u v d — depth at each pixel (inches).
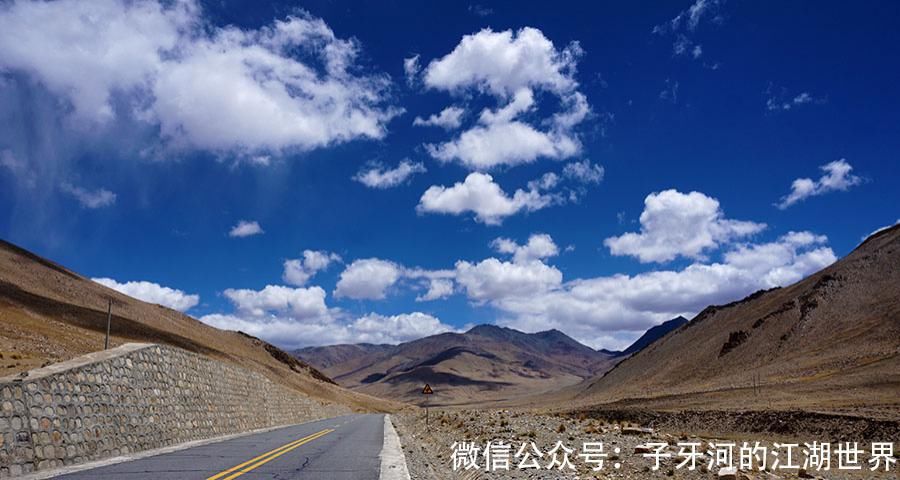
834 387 3034.0
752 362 4805.6
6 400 514.0
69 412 605.3
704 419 2723.9
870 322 4207.7
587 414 3742.6
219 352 4510.3
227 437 1013.2
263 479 476.4
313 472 536.1
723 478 525.0
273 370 5452.8
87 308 3757.4
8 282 3366.1
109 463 578.6
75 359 690.8
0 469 486.9
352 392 7440.9
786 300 5546.3
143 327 3927.2
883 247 5255.9
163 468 534.0
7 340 1758.1
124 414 733.3
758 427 2340.1
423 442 1103.0
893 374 2947.8
